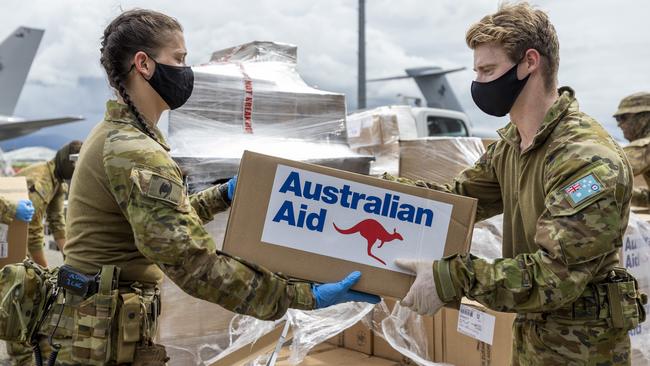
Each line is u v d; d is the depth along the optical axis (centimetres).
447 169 235
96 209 111
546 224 106
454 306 110
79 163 115
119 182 105
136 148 106
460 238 114
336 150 193
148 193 103
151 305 114
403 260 112
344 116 203
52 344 108
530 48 114
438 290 106
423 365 176
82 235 112
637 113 270
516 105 119
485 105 121
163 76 116
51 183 316
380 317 194
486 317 166
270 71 200
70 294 110
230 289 105
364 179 114
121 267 112
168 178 105
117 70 116
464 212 115
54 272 121
